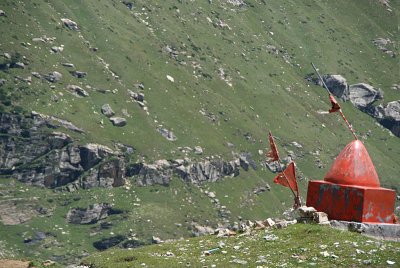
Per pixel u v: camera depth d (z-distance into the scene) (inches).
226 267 2080.5
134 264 2236.7
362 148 2456.9
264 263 2089.1
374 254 2087.8
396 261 2041.1
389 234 2319.1
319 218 2378.2
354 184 2397.9
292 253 2153.1
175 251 2377.0
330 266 2031.3
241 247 2283.5
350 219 2365.9
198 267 2110.0
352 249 2130.9
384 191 2378.2
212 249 2309.3
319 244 2197.3
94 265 2354.8
